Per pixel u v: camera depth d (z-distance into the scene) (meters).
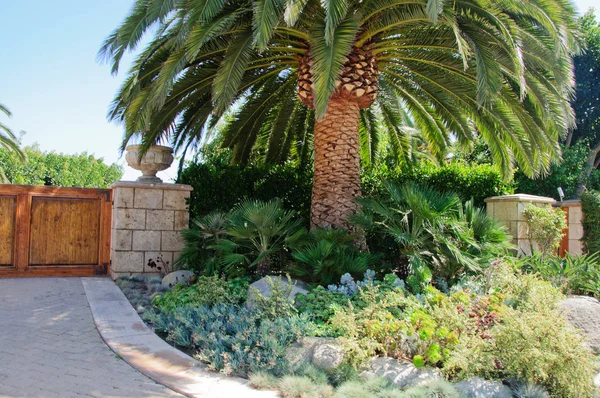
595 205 9.04
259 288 6.28
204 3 5.78
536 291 5.17
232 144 10.53
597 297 6.95
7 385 3.66
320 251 6.58
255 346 4.48
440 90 8.82
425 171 10.79
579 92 18.03
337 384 3.98
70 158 29.80
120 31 6.41
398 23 6.99
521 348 3.85
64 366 4.16
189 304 5.86
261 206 7.41
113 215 8.94
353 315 4.60
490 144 9.13
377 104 10.73
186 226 9.09
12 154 21.27
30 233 8.66
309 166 11.21
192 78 8.00
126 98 7.05
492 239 7.29
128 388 3.69
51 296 7.00
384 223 7.09
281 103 10.26
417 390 3.56
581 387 3.69
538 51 6.78
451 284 6.96
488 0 6.01
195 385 3.77
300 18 6.84
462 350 4.05
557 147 8.19
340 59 5.72
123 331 5.26
